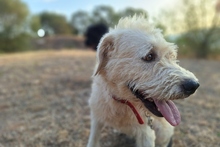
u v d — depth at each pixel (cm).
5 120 78
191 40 274
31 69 141
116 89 46
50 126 72
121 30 47
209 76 146
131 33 45
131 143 62
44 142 63
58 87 107
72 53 221
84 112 81
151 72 43
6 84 114
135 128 50
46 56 195
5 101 94
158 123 55
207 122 74
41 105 88
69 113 80
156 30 48
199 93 106
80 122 73
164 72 42
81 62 161
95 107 51
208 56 274
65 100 92
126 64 44
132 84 44
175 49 48
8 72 135
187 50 273
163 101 43
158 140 58
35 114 82
